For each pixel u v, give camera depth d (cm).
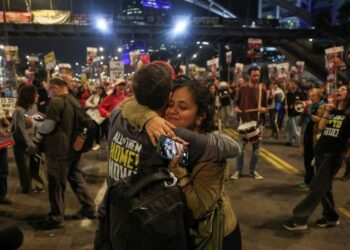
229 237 207
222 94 1714
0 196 592
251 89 735
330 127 486
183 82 204
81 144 496
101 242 197
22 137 627
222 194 205
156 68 186
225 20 5781
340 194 668
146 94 184
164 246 163
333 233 495
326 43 5619
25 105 629
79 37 5375
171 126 186
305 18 6188
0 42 4972
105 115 821
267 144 1214
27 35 5231
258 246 455
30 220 527
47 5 7950
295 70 2636
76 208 571
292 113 1166
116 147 195
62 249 439
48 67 1534
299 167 873
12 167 850
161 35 5678
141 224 162
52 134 481
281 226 516
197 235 193
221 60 7619
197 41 6056
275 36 5738
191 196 185
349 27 5838
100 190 662
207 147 185
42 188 659
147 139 181
